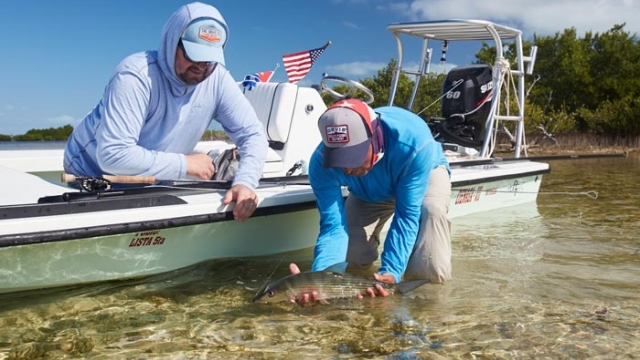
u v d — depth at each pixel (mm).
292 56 6781
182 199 3996
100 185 3699
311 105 5809
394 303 3629
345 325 3283
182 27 3674
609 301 3721
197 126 4191
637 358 2893
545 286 4008
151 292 3797
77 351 2943
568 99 35469
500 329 3238
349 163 3352
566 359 2879
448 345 3031
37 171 5418
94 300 3633
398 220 3797
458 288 3938
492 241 5406
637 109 28469
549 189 9867
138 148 3812
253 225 4391
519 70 7859
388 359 2869
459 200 6289
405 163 3656
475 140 7867
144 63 3816
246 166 4203
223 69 4258
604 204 7871
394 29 7793
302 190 4617
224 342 3062
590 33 36344
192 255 4164
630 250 5086
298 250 4836
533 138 29266
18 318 3336
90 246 3625
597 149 27234
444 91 8008
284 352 2949
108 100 3770
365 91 5977
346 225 4023
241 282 4023
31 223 3340
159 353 2930
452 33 7852
